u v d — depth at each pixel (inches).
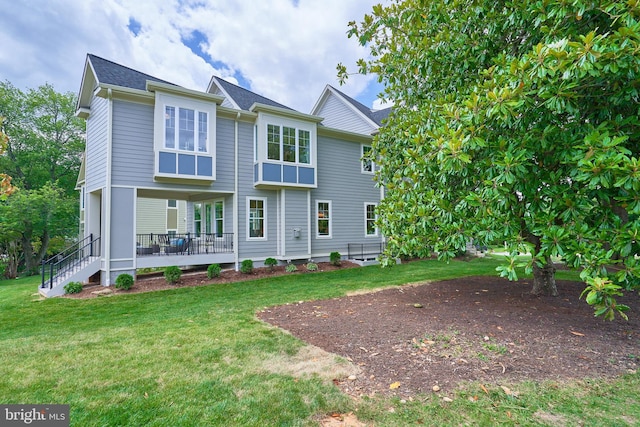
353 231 554.9
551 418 93.0
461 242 151.9
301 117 468.1
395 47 229.6
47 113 954.1
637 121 116.3
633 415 93.8
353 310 219.5
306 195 490.3
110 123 349.7
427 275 375.9
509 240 131.8
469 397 104.7
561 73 110.3
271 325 191.3
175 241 463.5
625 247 102.0
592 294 102.7
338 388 112.8
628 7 104.9
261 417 96.5
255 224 451.5
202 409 101.3
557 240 113.7
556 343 148.9
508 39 182.5
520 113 125.1
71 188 987.3
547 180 127.6
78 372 130.0
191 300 279.0
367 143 577.9
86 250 422.3
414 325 178.4
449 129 138.5
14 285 438.6
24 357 147.8
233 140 434.6
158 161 363.9
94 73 374.3
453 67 201.5
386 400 104.2
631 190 101.9
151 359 142.3
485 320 185.2
